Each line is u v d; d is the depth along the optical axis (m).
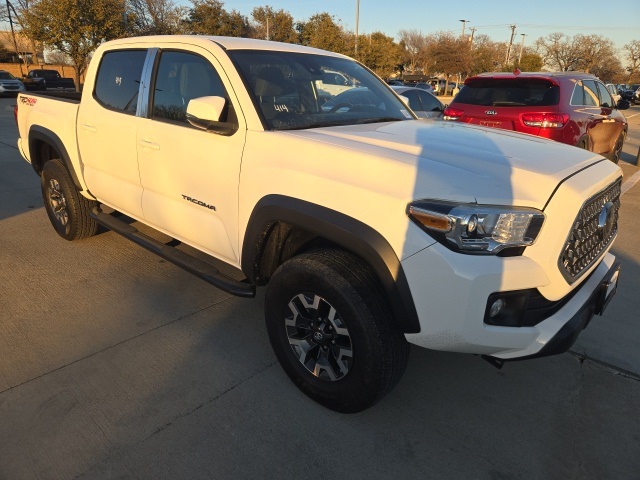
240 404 2.64
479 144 2.59
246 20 39.81
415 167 2.17
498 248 2.02
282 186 2.48
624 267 4.58
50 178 4.62
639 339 3.37
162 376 2.84
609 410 2.69
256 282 2.89
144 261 4.41
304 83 3.17
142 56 3.54
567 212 2.07
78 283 3.95
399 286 2.13
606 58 64.81
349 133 2.71
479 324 2.06
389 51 41.03
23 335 3.20
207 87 3.01
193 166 3.01
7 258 4.40
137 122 3.45
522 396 2.79
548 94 6.71
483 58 51.41
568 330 2.21
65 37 25.11
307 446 2.38
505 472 2.27
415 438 2.45
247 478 2.19
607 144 8.44
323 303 2.45
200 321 3.45
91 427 2.44
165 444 2.35
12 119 15.19
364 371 2.32
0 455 2.25
